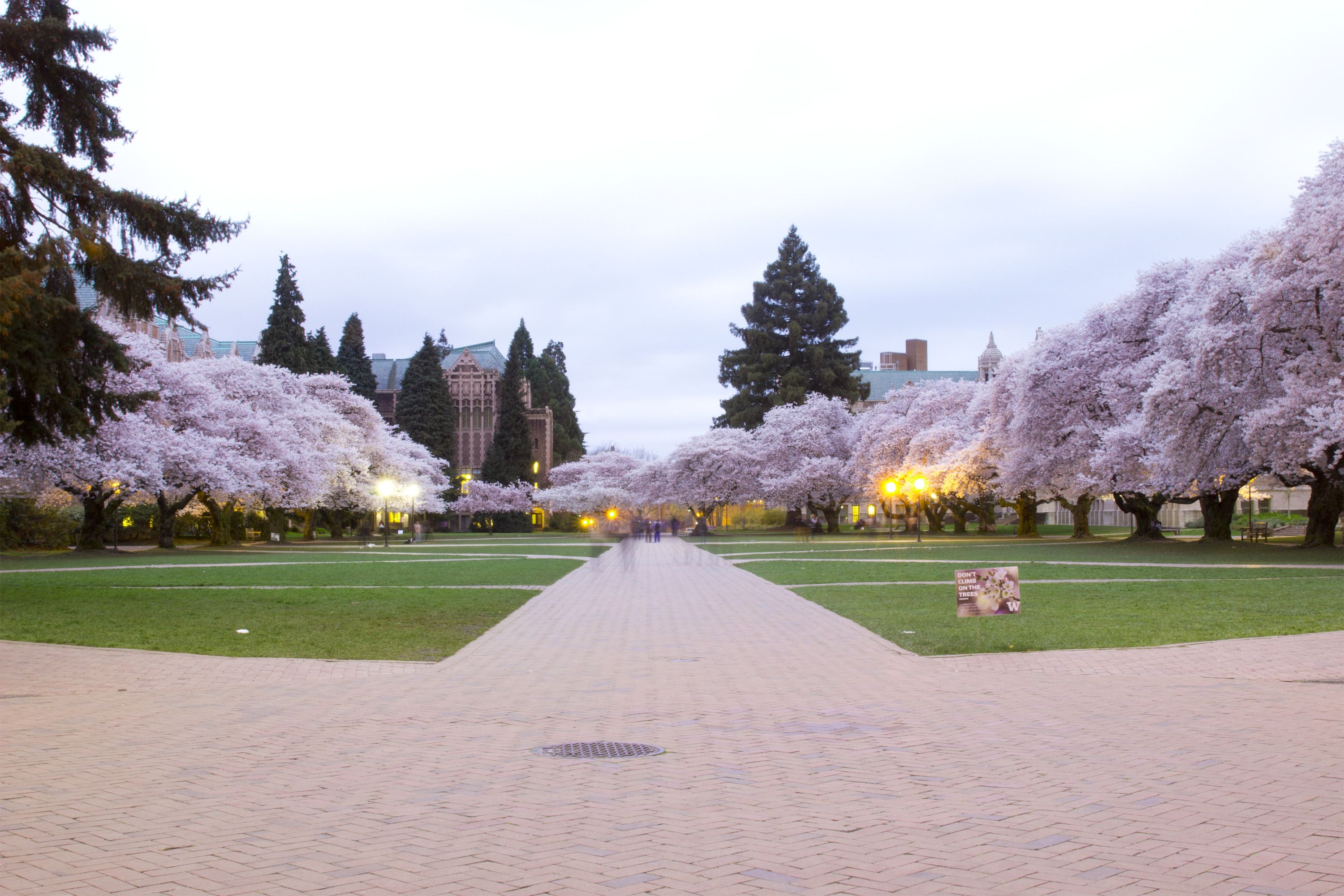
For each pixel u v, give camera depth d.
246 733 8.79
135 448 39.38
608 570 34.19
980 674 12.23
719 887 4.71
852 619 18.38
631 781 6.95
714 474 82.56
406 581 28.52
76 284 20.44
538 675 12.36
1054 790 6.59
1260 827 5.64
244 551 51.41
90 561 39.50
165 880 4.83
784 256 101.06
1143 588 23.53
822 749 8.02
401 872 4.95
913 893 4.61
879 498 79.00
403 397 111.38
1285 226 35.97
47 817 6.02
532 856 5.23
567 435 135.25
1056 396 47.31
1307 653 13.34
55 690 11.23
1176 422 36.66
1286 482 42.12
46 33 19.20
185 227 20.45
